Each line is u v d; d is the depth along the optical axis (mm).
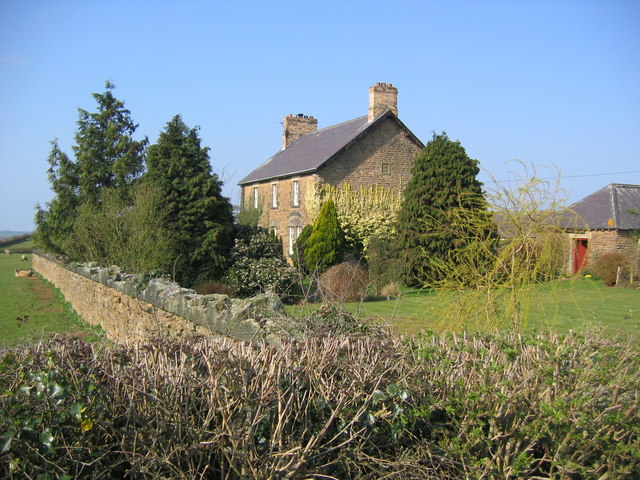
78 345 3482
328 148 26609
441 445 3227
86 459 2889
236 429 2771
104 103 22828
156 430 2904
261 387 2936
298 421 3057
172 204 16297
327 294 5289
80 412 2768
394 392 3096
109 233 14547
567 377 3387
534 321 7629
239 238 17594
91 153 22203
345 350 3428
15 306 16109
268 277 15672
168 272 14289
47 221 22719
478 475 3092
